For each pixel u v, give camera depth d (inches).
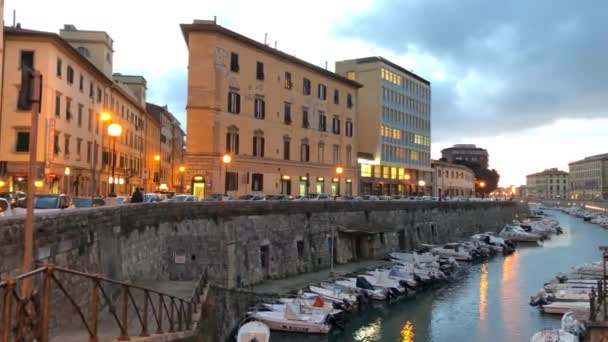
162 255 1194.0
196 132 2118.6
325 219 1936.5
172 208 1232.2
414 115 4355.3
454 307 1519.4
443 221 3063.5
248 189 2314.2
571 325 1107.9
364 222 2212.1
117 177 2913.4
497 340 1201.4
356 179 3181.6
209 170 2117.4
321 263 1866.4
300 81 2682.1
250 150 2337.6
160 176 4343.0
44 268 401.7
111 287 882.8
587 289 1513.3
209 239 1338.6
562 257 2623.0
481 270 2191.2
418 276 1765.5
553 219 5418.3
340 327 1255.5
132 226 1028.5
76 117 2228.1
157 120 4192.9
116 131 1131.3
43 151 1873.8
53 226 661.9
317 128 2810.0
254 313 1178.6
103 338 599.2
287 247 1692.9
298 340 1150.3
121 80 3673.7
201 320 842.2
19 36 1879.9
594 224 5147.6
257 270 1534.2
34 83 434.6
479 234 3240.7
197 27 2113.7
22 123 1875.0
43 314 402.0
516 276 2033.7
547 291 1562.5
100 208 857.5
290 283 1540.4
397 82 4052.7
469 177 6294.3
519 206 5044.3
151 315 796.0
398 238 2485.2
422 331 1273.4
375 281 1592.0
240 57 2283.5
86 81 2358.5
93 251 807.7
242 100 2293.3
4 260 539.5
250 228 1518.2
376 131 3750.0
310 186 2746.1
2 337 343.0
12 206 1063.6
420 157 4463.6
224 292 1114.7
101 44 2696.9
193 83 2126.0
